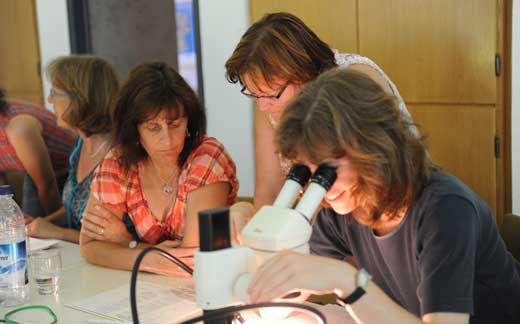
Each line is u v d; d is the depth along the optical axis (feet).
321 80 3.86
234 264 3.56
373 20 9.83
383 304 3.69
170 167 6.43
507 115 8.86
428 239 3.92
